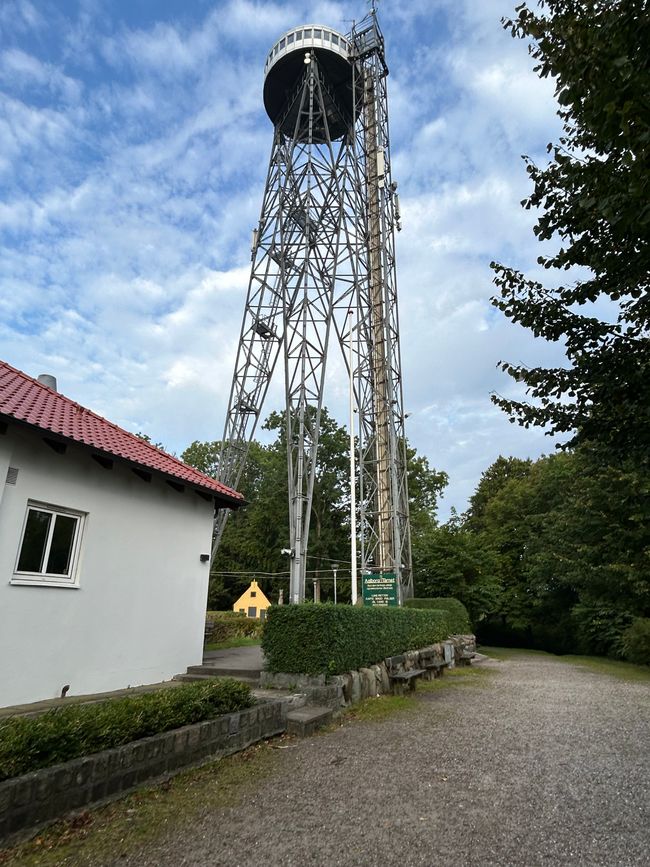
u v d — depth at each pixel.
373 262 22.52
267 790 4.88
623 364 4.92
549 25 4.29
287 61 21.91
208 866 3.50
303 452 17.86
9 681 6.75
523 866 3.51
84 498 8.18
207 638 15.85
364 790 4.89
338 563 40.03
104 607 8.31
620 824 4.17
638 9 3.51
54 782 3.98
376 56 23.38
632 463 5.31
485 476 45.31
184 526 10.31
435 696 10.42
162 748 4.99
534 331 5.46
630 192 3.68
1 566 6.81
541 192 5.25
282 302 19.44
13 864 3.48
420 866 3.50
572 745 6.55
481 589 25.17
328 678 8.24
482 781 5.16
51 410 8.59
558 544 25.08
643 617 18.39
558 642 29.42
